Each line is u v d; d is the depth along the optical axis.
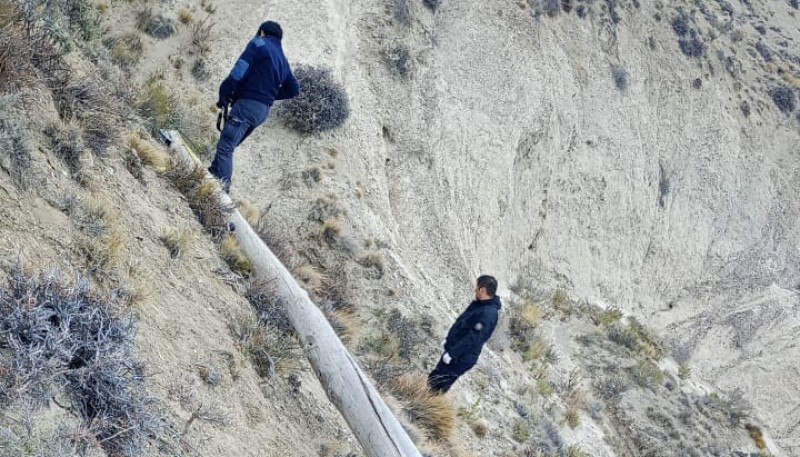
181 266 5.48
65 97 5.33
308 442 5.26
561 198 26.11
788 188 34.88
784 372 30.14
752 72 36.34
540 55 25.12
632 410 20.00
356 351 8.62
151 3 13.15
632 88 29.91
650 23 32.28
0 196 3.94
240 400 4.76
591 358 21.75
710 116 33.03
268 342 5.56
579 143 26.77
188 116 11.28
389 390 7.95
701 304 30.89
